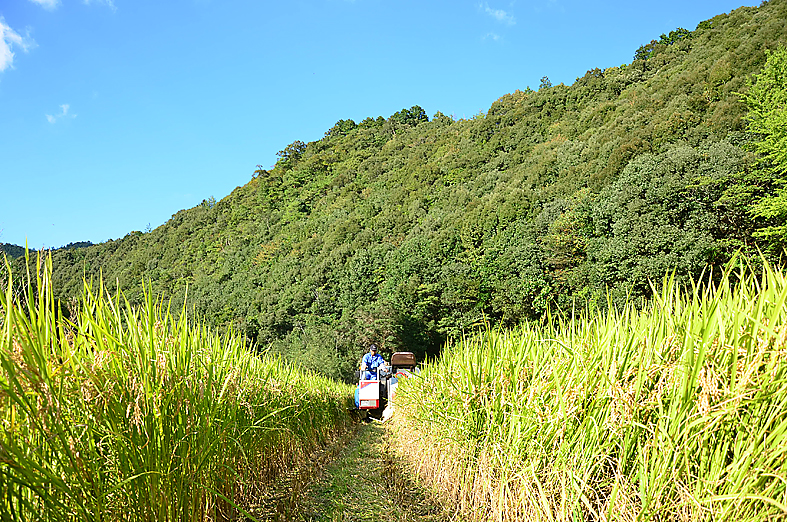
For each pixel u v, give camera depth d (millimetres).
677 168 28141
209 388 3088
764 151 21219
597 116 69438
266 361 5785
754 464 1906
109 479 2230
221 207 127125
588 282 30281
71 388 2111
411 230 70500
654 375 2441
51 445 1934
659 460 2217
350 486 5375
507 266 40031
